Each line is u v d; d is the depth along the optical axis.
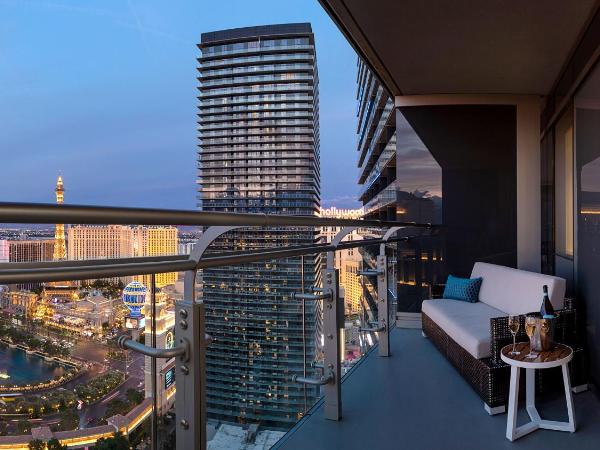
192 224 1.09
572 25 3.39
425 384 3.36
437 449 2.39
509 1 3.02
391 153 10.00
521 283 3.77
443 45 3.77
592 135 3.50
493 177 5.34
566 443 2.46
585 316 3.63
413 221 5.46
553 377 3.07
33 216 0.75
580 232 3.81
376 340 4.16
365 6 3.10
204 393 1.24
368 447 2.40
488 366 2.87
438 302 4.54
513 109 5.34
